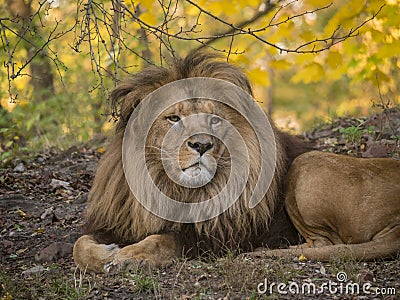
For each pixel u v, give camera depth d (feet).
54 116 71.31
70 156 57.36
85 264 32.60
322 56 64.54
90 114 72.23
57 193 47.19
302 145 39.01
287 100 103.60
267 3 55.52
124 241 34.76
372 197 33.09
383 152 46.44
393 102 64.75
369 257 32.07
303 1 51.19
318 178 33.96
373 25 55.93
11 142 59.62
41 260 35.35
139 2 43.39
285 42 63.87
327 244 34.12
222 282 29.58
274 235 35.17
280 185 35.24
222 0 51.29
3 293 29.37
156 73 34.35
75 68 73.51
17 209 43.73
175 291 28.84
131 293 29.01
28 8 68.28
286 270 30.48
